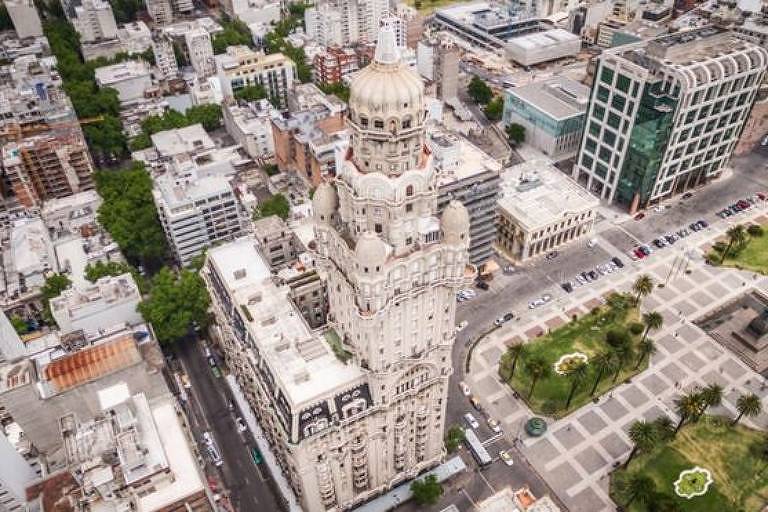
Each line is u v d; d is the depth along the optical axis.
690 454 167.25
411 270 117.94
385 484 154.38
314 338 140.62
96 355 157.50
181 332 190.12
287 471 153.75
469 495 159.00
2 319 174.38
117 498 124.12
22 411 150.50
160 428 138.88
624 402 180.88
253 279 163.00
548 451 168.75
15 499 133.12
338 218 125.75
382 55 102.94
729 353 195.62
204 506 128.75
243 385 173.62
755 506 156.00
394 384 132.62
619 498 157.50
